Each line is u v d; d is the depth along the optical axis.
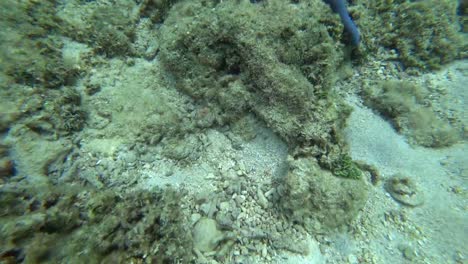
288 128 3.07
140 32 3.87
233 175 3.29
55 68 3.00
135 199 2.62
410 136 3.79
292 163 3.00
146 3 3.88
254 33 2.89
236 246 2.81
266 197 3.14
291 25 2.93
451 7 4.52
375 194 3.25
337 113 3.32
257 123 3.40
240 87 3.20
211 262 2.63
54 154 2.60
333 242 2.85
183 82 3.51
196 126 3.52
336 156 3.08
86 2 3.75
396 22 4.57
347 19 3.81
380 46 4.69
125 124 3.20
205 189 3.18
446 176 3.38
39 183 2.34
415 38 4.49
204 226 2.76
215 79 3.38
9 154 2.36
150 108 3.36
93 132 3.07
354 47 4.32
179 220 2.71
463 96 4.14
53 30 3.28
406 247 2.78
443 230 2.91
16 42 2.86
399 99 3.93
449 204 3.12
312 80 3.29
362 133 3.86
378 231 2.92
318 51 3.19
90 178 2.81
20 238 1.77
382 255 2.75
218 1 3.48
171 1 3.93
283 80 2.90
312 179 2.89
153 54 3.80
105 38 3.52
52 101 2.79
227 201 3.11
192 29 3.17
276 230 2.91
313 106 3.06
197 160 3.38
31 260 1.67
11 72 2.67
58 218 2.01
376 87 4.27
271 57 2.90
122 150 3.11
